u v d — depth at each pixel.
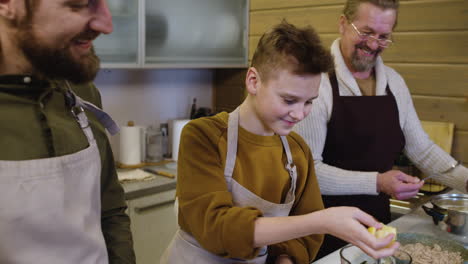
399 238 1.40
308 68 0.99
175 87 3.24
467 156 2.35
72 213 0.90
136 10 2.59
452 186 1.85
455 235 1.49
